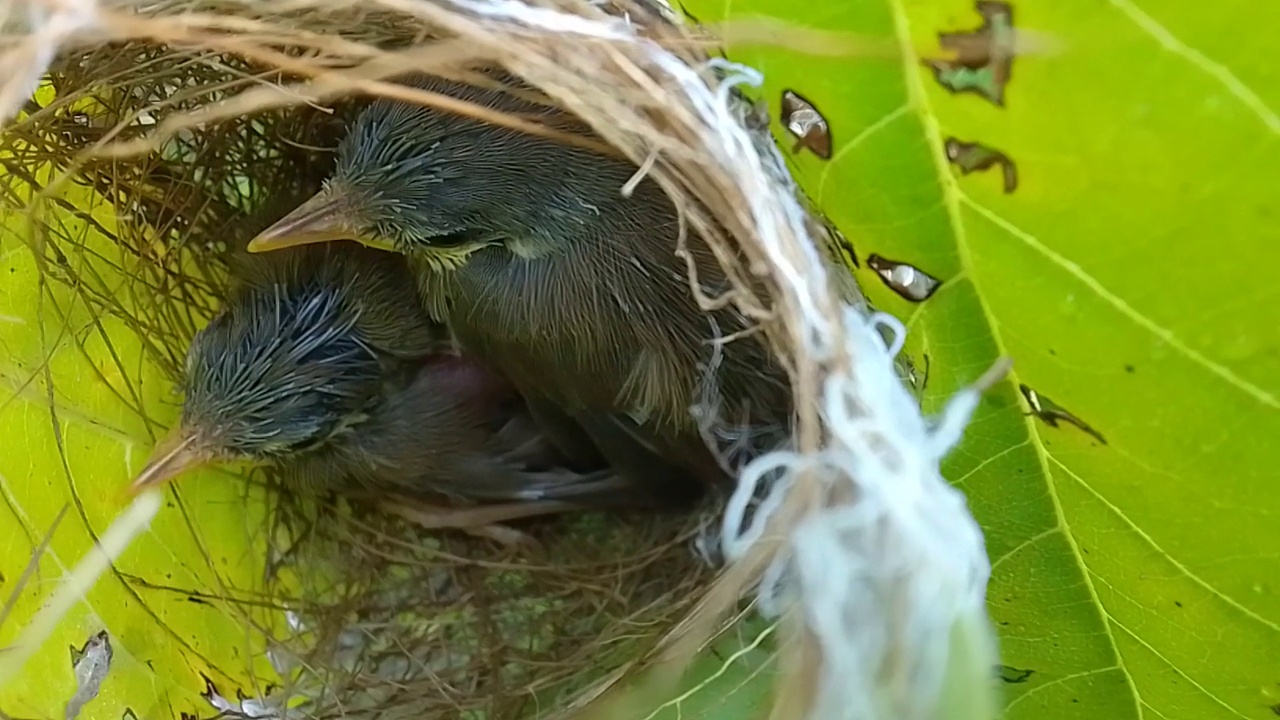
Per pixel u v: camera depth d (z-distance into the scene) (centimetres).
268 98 22
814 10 20
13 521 23
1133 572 22
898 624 21
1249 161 19
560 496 26
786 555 22
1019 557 22
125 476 25
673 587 25
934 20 20
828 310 22
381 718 25
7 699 22
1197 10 18
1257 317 20
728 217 22
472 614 26
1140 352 20
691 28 22
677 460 25
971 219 21
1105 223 20
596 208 24
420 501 26
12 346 24
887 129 21
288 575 26
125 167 24
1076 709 23
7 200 24
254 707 25
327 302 25
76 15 22
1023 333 21
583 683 24
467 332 25
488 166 24
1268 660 22
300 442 25
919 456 21
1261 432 20
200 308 26
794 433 22
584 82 22
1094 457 21
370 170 24
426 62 22
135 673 24
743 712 23
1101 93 20
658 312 24
